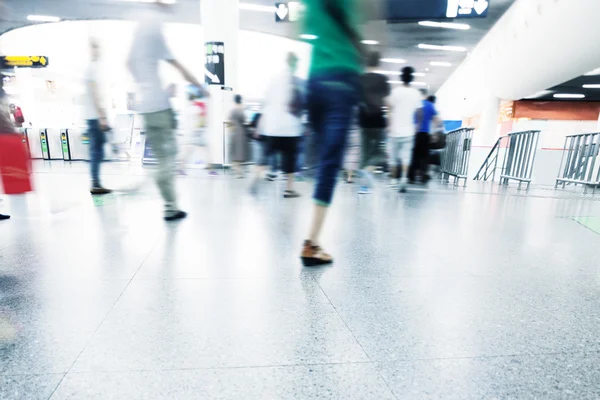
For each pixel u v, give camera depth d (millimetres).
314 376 879
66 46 12961
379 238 2232
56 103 13039
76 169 6402
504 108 17391
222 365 909
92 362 903
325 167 1610
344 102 1587
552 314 1257
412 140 4449
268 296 1325
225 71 6480
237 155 5961
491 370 926
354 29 1585
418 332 1107
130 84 2363
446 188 5434
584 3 5957
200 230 2242
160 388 815
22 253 1736
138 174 5488
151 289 1352
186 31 12859
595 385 875
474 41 13688
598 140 5543
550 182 7852
